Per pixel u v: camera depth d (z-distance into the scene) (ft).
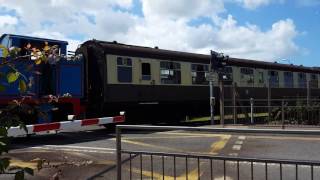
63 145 45.24
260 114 72.59
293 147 40.70
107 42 70.79
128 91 70.44
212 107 72.23
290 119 69.67
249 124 69.36
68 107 60.08
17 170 10.73
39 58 11.73
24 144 46.01
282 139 45.11
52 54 12.00
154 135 48.49
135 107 72.13
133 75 71.51
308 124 68.59
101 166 32.73
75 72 60.75
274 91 108.37
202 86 85.40
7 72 10.73
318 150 39.14
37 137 53.36
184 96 81.35
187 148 39.42
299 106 69.56
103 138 52.26
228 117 71.46
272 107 71.15
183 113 81.87
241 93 96.58
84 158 36.50
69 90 59.52
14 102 11.19
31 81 11.64
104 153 39.17
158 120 77.15
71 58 58.39
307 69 124.77
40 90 54.44
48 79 56.59
